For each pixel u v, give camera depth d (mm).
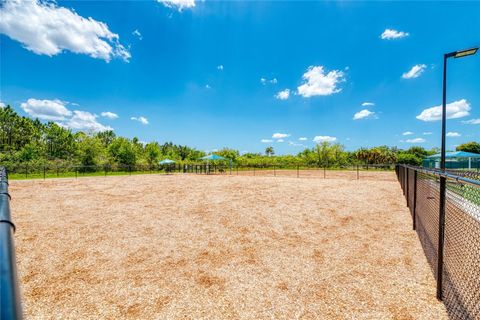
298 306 2861
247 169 34219
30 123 64438
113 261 4109
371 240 4973
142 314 2732
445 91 7871
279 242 4934
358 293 3107
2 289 600
